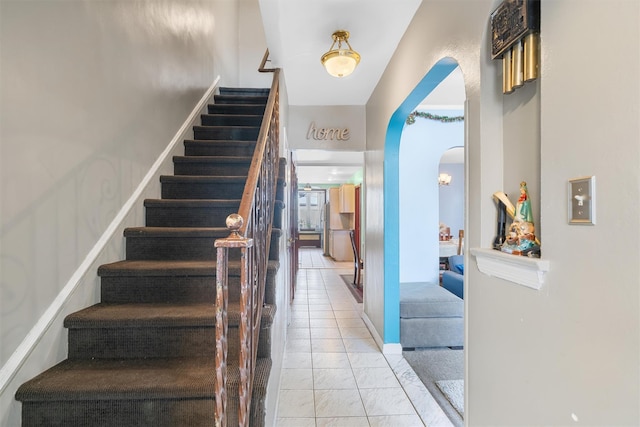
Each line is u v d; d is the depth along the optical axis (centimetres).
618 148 74
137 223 208
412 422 203
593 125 80
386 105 285
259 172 146
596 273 79
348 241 935
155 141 234
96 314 149
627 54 72
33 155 127
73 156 150
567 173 89
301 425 199
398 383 249
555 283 93
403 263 390
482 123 131
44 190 132
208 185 242
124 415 124
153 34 230
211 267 172
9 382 117
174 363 143
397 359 290
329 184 1170
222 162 260
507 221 126
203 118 327
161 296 172
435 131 389
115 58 183
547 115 97
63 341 143
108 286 170
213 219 219
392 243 300
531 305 103
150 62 226
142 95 215
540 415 99
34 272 128
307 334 351
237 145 284
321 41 241
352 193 938
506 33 115
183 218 218
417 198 390
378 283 326
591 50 81
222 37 422
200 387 125
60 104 141
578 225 85
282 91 281
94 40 164
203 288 172
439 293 332
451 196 786
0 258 113
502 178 130
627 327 72
